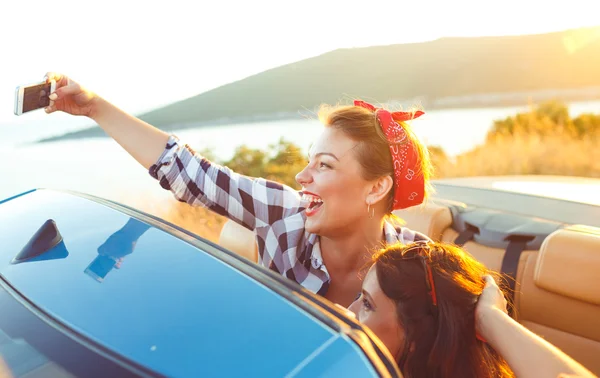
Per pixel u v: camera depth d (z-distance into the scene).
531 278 2.46
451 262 1.32
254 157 10.99
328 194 1.54
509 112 37.25
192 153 1.73
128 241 1.09
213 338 0.82
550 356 1.16
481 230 2.67
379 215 1.64
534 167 12.86
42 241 1.09
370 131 1.52
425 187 1.70
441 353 1.25
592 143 13.58
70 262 1.03
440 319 1.26
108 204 1.30
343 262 1.67
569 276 2.31
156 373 0.78
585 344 2.32
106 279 0.97
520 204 2.98
